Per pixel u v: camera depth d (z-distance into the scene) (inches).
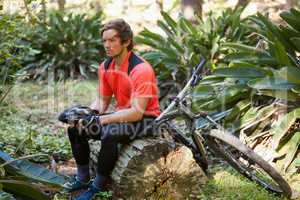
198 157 257.0
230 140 244.5
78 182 245.9
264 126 299.6
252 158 241.0
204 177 234.5
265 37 305.7
